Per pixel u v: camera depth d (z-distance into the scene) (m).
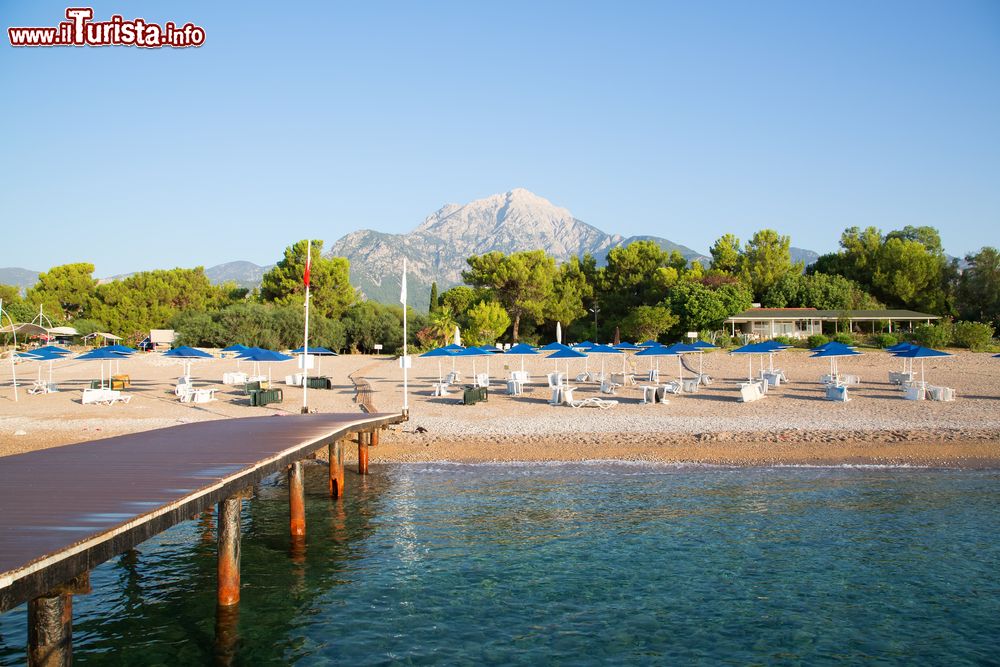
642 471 18.88
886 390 32.00
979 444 20.52
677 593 10.34
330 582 11.02
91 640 9.01
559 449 21.61
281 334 69.56
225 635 9.12
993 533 12.95
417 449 22.14
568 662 8.21
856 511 14.57
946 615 9.46
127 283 82.31
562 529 13.73
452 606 9.98
